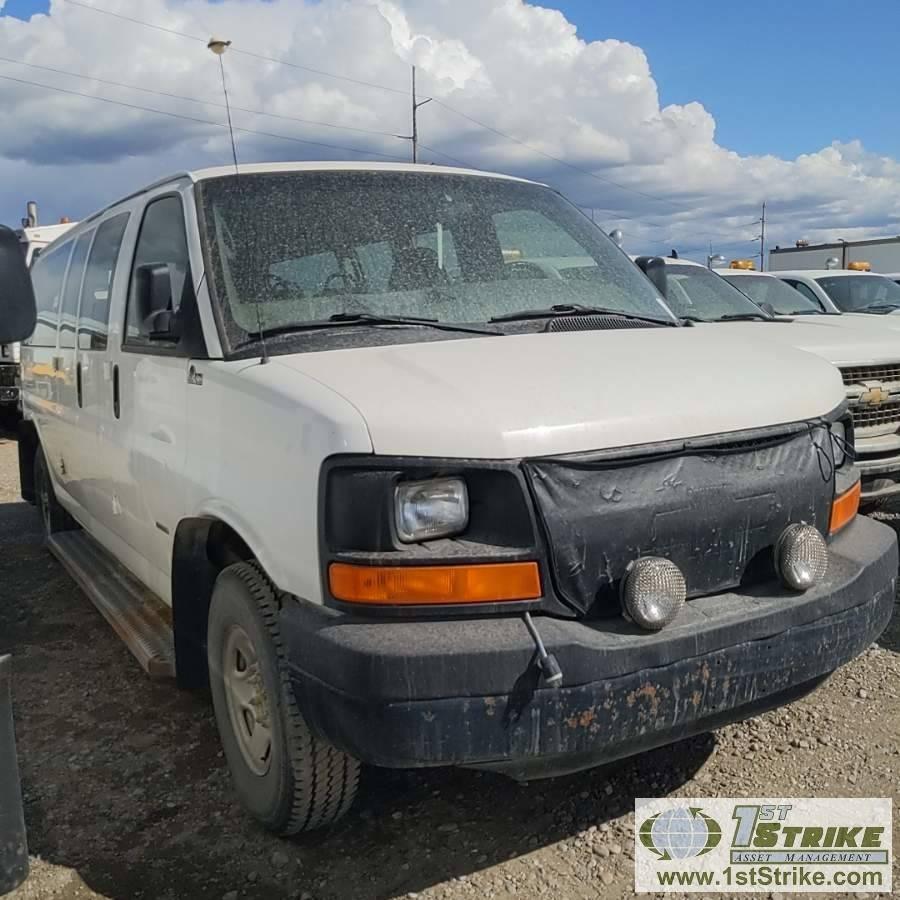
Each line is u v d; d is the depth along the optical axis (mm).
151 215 3982
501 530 2459
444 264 3529
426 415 2486
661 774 3430
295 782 2805
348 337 3084
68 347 5078
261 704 2988
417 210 3680
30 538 7375
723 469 2750
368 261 3420
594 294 3756
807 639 2713
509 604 2432
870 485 5789
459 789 3365
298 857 3006
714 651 2549
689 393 2791
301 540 2580
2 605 5680
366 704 2340
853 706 3859
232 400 2965
